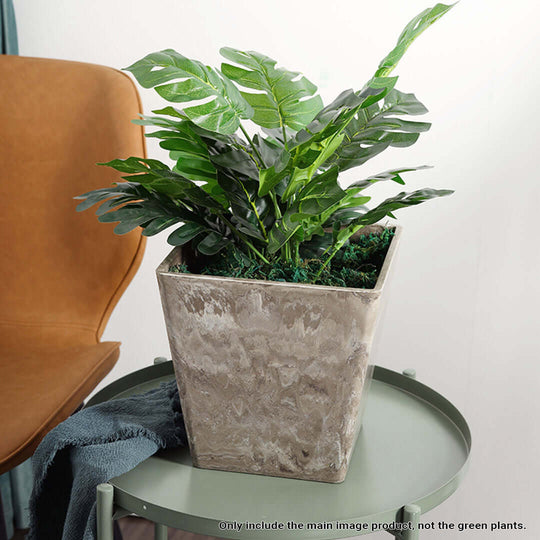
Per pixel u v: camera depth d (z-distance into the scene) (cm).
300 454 80
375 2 129
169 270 80
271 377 76
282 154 70
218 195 84
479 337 141
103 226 125
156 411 93
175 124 76
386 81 73
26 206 127
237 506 77
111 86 123
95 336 126
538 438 142
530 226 133
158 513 76
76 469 83
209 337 76
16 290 127
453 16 127
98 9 139
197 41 138
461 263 138
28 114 125
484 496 147
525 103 128
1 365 117
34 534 91
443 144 133
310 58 134
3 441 98
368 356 74
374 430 95
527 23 124
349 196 85
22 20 142
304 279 78
